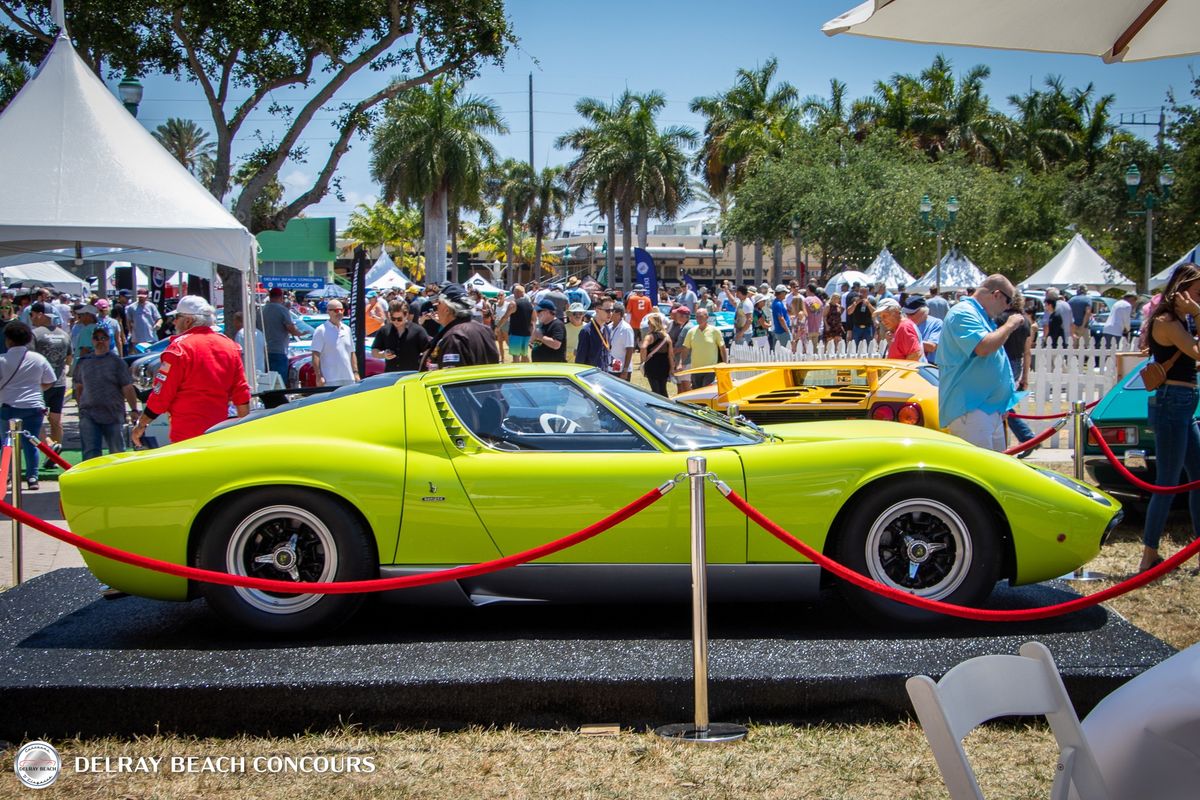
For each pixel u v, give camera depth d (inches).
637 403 199.6
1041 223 1604.3
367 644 187.0
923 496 186.2
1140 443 286.7
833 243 1646.2
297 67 635.5
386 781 147.2
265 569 190.2
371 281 1482.5
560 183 2992.1
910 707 162.9
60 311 898.7
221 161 629.9
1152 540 244.4
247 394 281.3
